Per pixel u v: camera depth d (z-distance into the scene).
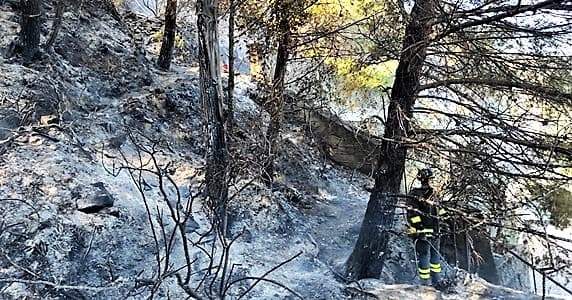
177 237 6.56
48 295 4.71
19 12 11.27
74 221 5.78
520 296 6.80
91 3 14.66
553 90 5.96
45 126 7.65
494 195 6.33
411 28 6.82
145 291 5.22
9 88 8.06
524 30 5.92
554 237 5.58
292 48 9.84
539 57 6.32
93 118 9.40
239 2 8.51
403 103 7.06
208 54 7.17
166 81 13.36
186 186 8.43
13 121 7.38
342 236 10.62
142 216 6.64
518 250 8.02
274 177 11.62
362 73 9.01
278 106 10.55
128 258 5.80
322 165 14.24
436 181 7.77
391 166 7.34
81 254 5.43
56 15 10.65
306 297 6.27
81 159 7.36
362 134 8.38
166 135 10.41
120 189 7.11
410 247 9.45
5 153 6.55
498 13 6.29
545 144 5.82
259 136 10.96
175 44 18.38
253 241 7.99
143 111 10.69
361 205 13.45
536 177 5.62
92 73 11.57
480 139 6.36
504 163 6.45
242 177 9.32
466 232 6.94
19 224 5.30
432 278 7.20
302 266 7.59
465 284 7.17
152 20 20.25
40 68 9.62
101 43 12.91
